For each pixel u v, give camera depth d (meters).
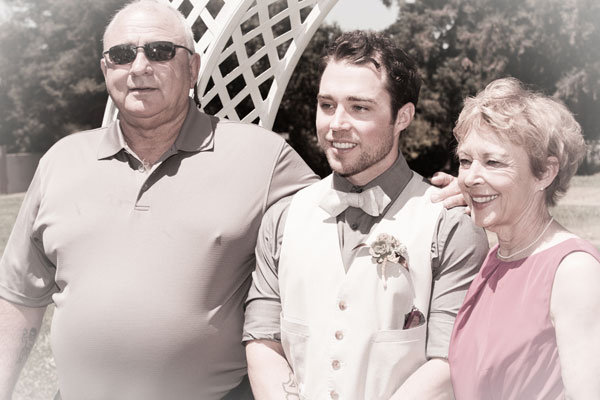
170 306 2.47
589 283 1.70
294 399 2.14
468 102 1.92
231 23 3.23
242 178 2.61
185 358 2.49
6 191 24.95
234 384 2.64
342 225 2.18
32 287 2.81
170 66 2.61
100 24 23.34
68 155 2.73
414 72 2.12
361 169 2.09
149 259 2.51
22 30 24.38
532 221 1.89
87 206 2.60
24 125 25.19
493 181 1.85
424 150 22.77
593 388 1.62
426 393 2.00
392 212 2.15
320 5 3.54
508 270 1.91
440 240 2.08
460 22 23.91
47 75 24.39
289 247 2.20
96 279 2.52
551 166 1.86
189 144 2.64
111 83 2.62
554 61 23.95
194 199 2.57
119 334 2.47
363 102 2.04
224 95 3.62
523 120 1.80
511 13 23.50
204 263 2.51
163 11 2.68
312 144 21.58
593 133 24.42
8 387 2.81
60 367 2.60
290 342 2.16
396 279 2.07
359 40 2.08
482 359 1.87
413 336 2.06
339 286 2.11
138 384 2.50
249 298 2.31
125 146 2.65
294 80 20.94
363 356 2.06
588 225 12.67
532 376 1.78
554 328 1.75
